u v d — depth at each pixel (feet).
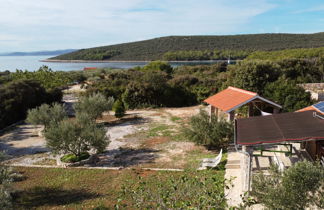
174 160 45.68
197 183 20.70
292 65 141.08
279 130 29.50
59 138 45.24
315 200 17.98
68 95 137.39
